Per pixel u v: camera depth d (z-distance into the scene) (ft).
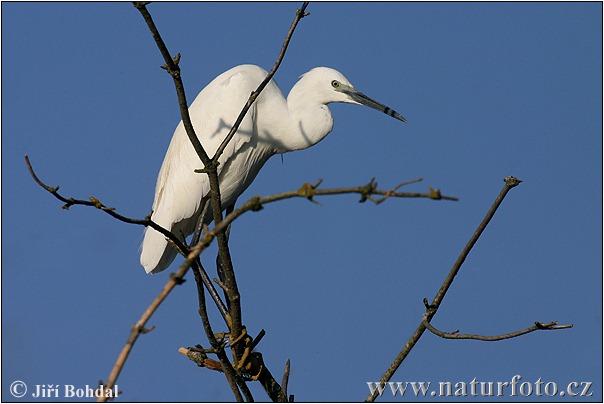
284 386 29.14
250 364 30.22
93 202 22.17
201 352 27.94
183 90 22.80
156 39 21.72
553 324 22.91
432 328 24.34
